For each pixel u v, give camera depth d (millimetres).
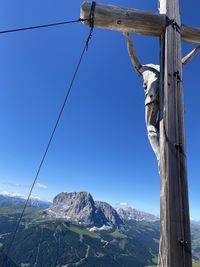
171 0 1905
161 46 1854
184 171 1495
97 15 1862
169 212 1405
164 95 1672
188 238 1372
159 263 1394
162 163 1537
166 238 1368
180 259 1325
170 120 1592
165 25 1845
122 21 1865
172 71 1710
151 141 1733
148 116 1807
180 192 1442
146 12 1867
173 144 1538
